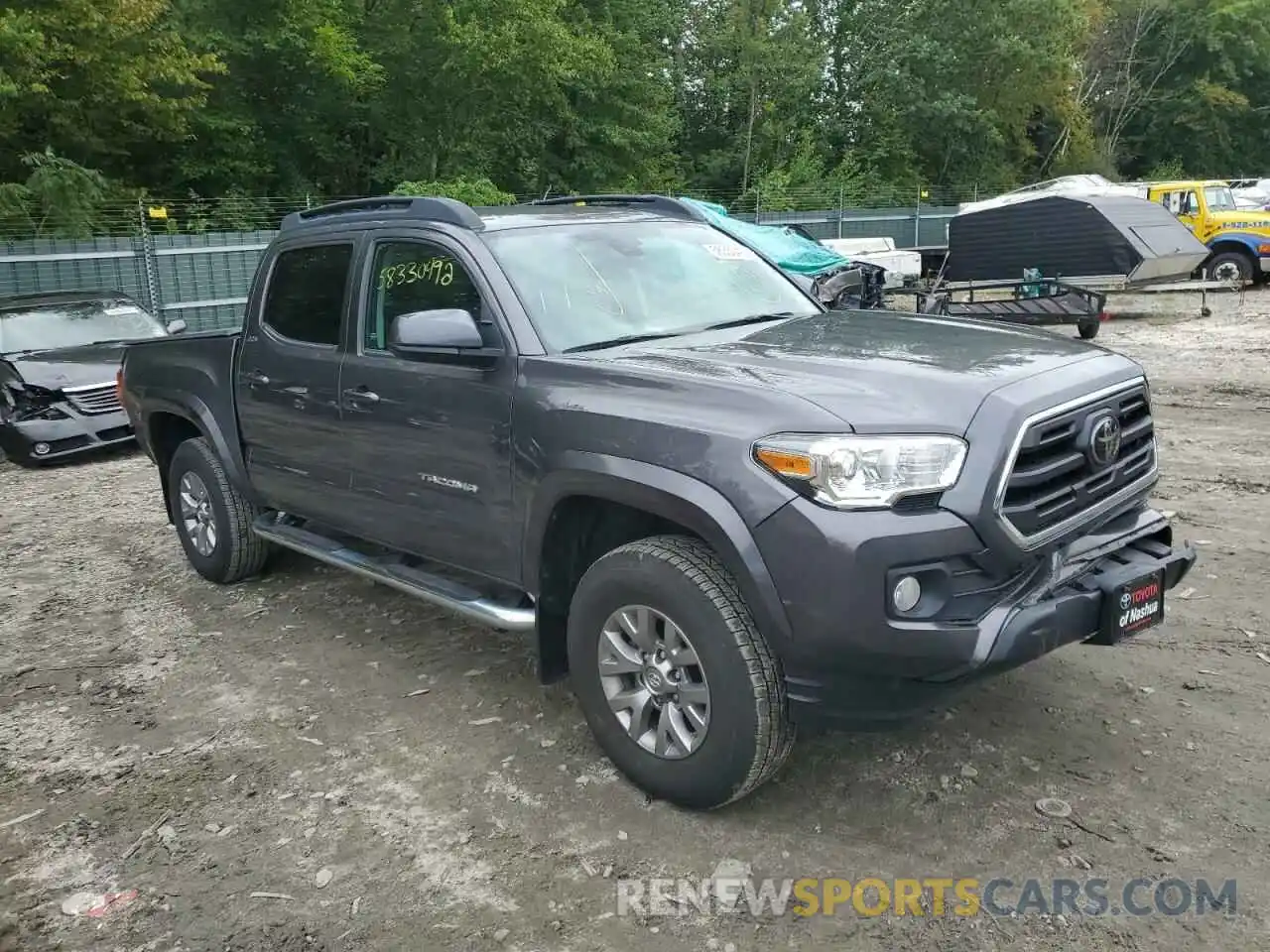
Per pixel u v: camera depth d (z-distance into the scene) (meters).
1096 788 3.46
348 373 4.53
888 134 40.84
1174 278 15.77
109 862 3.40
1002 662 2.96
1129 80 49.41
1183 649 4.43
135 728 4.35
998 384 3.14
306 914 3.08
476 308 4.02
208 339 5.68
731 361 3.53
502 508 3.86
